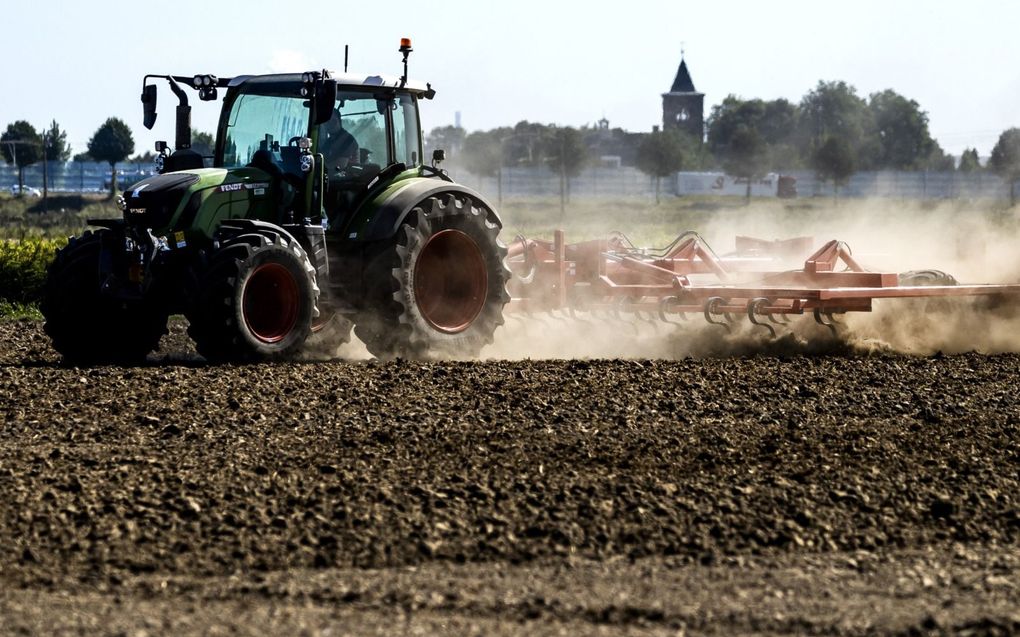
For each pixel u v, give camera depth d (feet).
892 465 79.56
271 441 84.07
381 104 131.44
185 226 119.85
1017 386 111.86
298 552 61.00
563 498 69.97
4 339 151.94
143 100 133.28
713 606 53.72
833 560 61.26
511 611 52.95
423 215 128.06
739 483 74.02
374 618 51.80
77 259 124.88
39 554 60.44
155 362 127.75
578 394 102.12
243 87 130.21
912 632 50.34
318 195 124.67
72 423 90.63
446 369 114.52
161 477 73.67
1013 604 53.88
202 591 55.52
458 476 74.18
